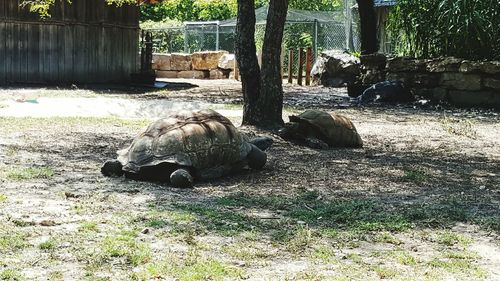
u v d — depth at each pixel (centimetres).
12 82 1848
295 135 954
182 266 391
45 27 1902
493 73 1529
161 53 3002
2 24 1819
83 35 1986
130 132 1035
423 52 1739
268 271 390
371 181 705
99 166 741
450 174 763
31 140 912
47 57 1914
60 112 1270
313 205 579
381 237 473
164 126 675
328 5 3681
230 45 3125
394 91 1648
